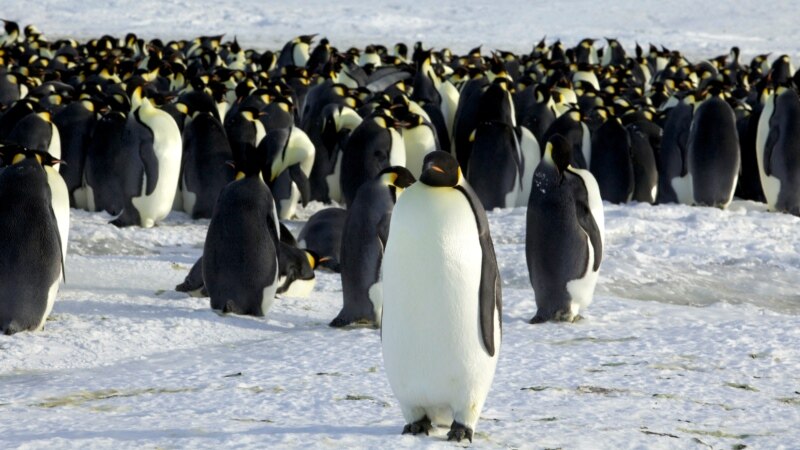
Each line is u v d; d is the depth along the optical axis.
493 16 195.12
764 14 196.50
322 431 19.88
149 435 18.89
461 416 19.70
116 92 65.00
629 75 103.38
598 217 32.12
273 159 54.81
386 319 19.67
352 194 54.97
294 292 36.94
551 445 19.39
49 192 29.72
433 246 18.89
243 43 157.38
